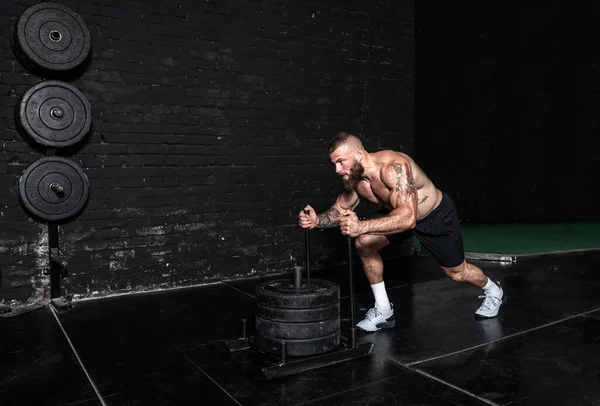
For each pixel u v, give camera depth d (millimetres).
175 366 2240
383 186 2395
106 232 3539
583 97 7246
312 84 4375
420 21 7188
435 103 7289
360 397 1898
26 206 3162
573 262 4512
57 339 2629
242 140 4059
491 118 7273
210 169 3930
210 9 3846
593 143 7324
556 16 7125
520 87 7238
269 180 4211
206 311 3170
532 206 7441
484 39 7172
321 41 4395
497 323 2809
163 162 3729
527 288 3584
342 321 2938
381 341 2545
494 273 4082
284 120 4250
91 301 3418
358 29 4586
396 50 4836
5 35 3141
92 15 3408
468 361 2256
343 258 4648
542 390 1938
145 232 3684
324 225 2680
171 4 3686
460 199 7344
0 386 2037
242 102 4035
